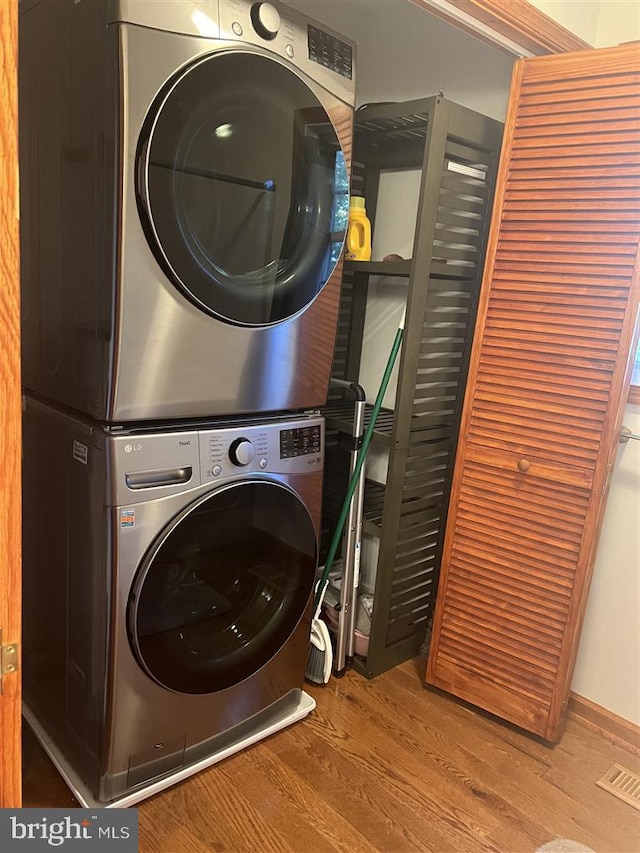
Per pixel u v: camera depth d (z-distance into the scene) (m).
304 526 1.70
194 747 1.59
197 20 1.21
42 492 1.53
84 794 1.47
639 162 1.51
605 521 1.87
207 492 1.43
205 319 1.36
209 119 1.26
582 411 1.66
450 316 1.95
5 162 0.67
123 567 1.32
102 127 1.19
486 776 1.71
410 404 1.91
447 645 1.98
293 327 1.55
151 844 1.41
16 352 0.71
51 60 1.32
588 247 1.60
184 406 1.39
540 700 1.83
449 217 1.85
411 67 2.19
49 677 1.61
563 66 1.59
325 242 1.57
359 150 2.15
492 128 1.88
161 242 1.23
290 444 1.60
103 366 1.27
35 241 1.46
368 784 1.64
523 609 1.83
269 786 1.60
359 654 2.12
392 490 1.94
